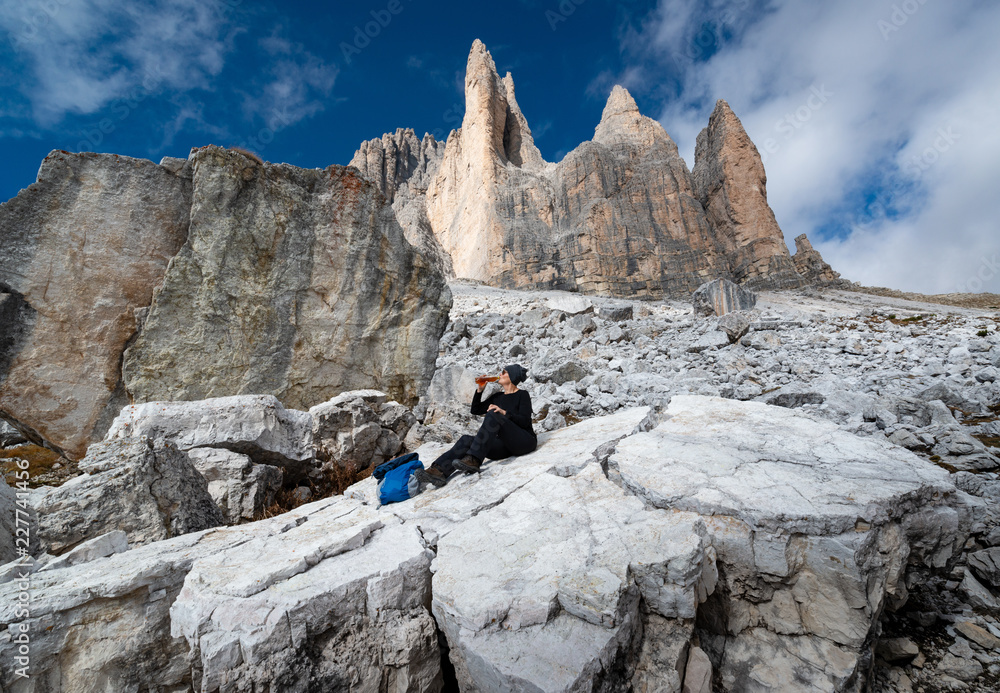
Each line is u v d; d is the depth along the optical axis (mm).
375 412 7047
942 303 44875
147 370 6477
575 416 9008
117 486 3795
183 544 3266
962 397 7711
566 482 3631
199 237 6996
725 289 20453
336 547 2957
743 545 2805
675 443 3998
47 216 6234
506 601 2414
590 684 2119
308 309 7895
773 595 2832
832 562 2664
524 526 3072
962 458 5434
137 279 6676
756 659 2736
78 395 6215
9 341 5898
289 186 7938
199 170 7102
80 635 2502
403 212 84250
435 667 2652
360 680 2500
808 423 4297
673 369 11492
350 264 8320
